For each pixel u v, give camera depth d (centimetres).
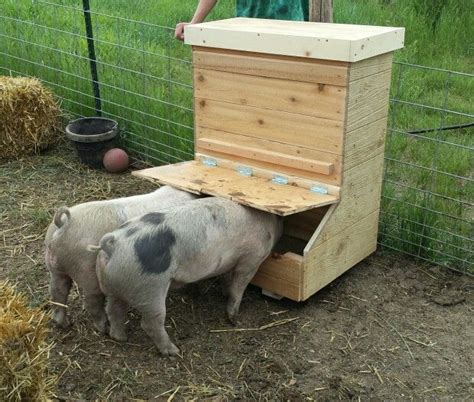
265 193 193
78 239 174
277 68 194
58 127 325
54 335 188
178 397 166
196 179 204
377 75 196
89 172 297
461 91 357
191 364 178
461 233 230
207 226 176
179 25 229
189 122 296
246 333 191
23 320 143
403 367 179
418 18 453
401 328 195
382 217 238
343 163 191
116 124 303
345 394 168
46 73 355
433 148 282
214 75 209
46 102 311
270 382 171
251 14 249
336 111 187
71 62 347
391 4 482
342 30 196
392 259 231
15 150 308
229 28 202
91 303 183
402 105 324
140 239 167
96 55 345
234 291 193
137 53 354
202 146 218
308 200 190
